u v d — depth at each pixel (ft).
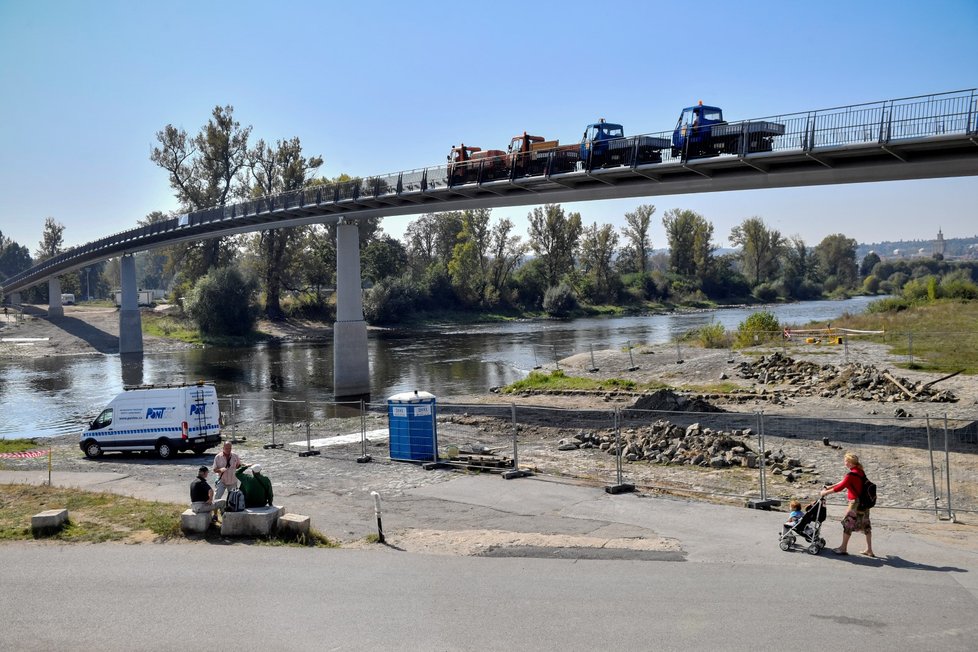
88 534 51.08
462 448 84.38
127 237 288.10
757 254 550.36
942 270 610.24
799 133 98.99
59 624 34.99
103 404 160.86
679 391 123.34
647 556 43.55
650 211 511.81
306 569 42.91
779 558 42.32
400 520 55.06
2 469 84.58
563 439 88.58
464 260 435.53
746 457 71.10
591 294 470.39
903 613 33.22
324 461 81.05
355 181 182.19
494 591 38.29
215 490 56.44
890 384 107.55
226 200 361.71
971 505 55.57
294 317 375.04
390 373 198.29
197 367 231.30
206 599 37.99
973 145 88.38
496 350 249.96
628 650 30.40
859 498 41.81
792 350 157.99
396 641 32.14
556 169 132.26
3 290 409.08
